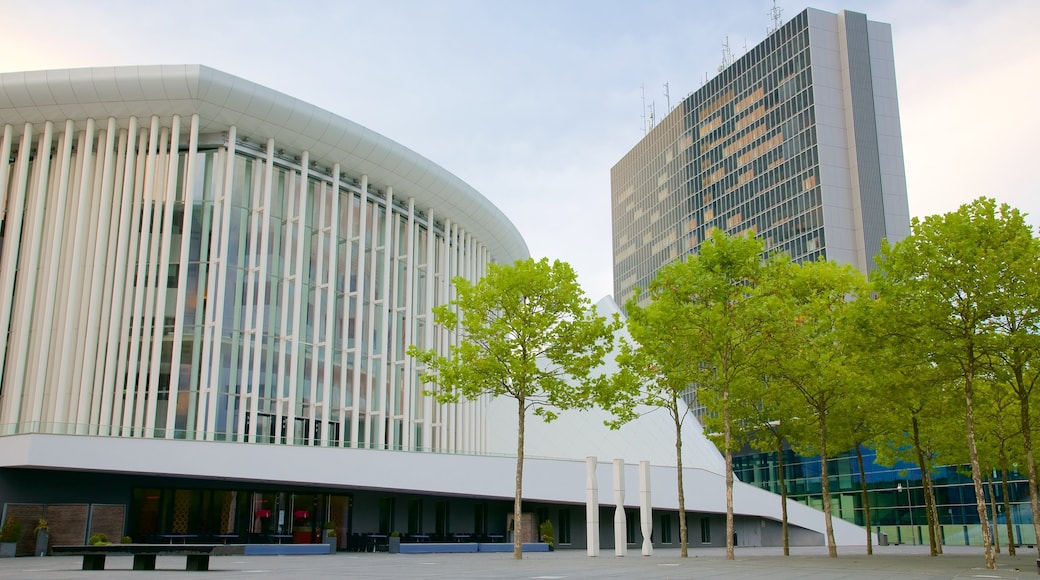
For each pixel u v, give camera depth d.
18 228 35.47
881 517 60.06
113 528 30.27
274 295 38.50
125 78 35.50
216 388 35.22
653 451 49.91
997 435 32.31
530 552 36.41
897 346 22.83
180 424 34.97
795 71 101.50
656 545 46.22
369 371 41.47
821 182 95.38
